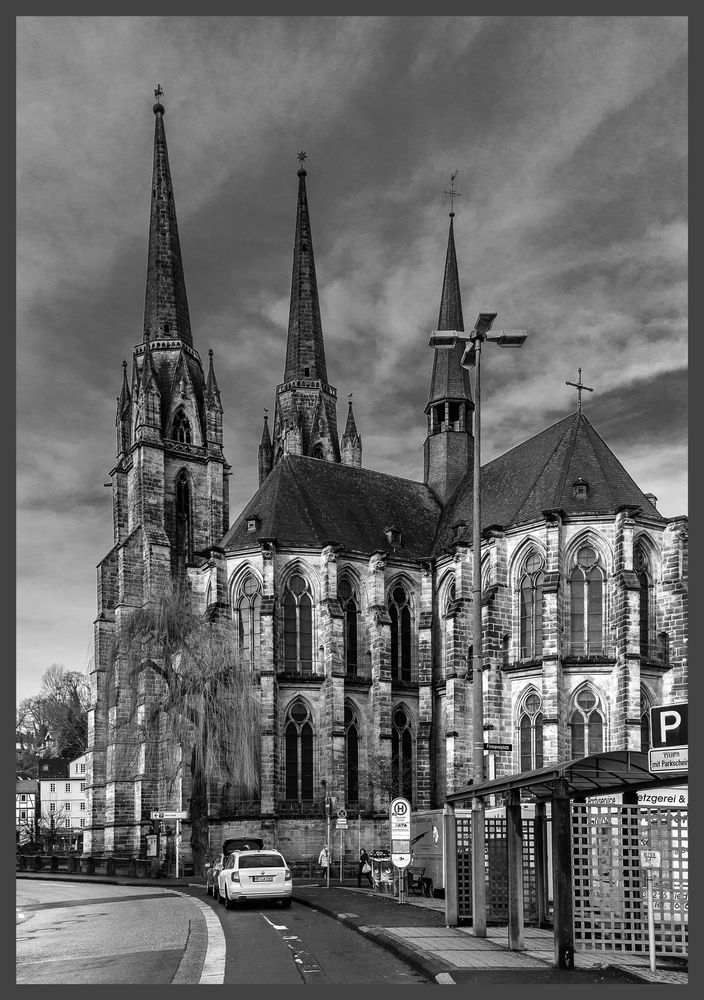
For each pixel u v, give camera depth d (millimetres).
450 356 91250
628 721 58000
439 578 76938
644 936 24078
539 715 61625
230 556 73438
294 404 113125
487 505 74875
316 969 21766
